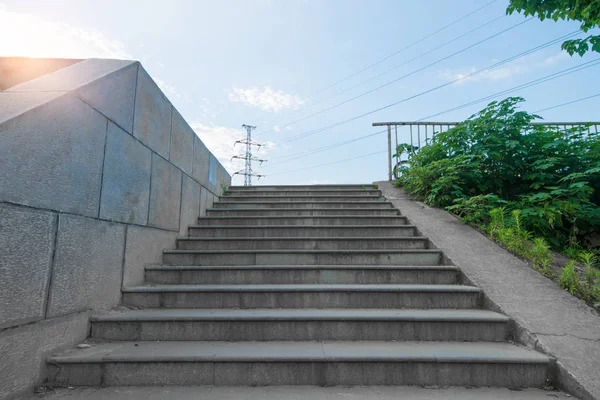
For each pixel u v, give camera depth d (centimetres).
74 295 239
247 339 261
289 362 220
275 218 532
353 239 438
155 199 379
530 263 361
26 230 194
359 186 744
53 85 248
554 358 217
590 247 492
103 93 276
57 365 212
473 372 218
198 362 219
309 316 265
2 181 177
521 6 398
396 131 825
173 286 320
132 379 216
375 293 308
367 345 246
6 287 180
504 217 469
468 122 614
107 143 282
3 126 177
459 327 261
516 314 266
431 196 577
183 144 467
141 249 345
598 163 499
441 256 391
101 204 274
